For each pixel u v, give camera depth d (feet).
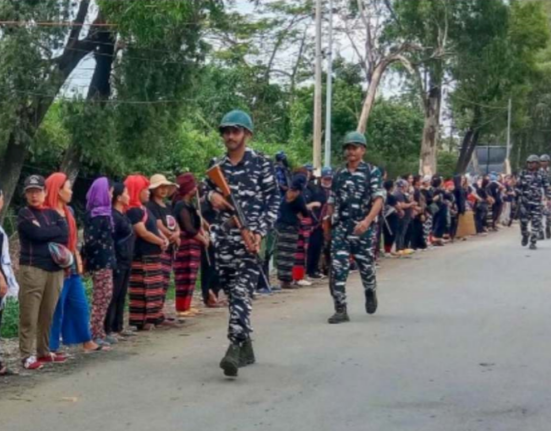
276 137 136.05
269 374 29.25
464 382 27.76
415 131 164.04
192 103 82.38
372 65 126.52
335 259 39.14
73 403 26.20
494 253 74.08
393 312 41.88
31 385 28.53
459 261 67.56
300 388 27.35
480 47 124.67
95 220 34.35
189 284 42.09
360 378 28.50
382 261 69.21
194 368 30.48
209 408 25.25
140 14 69.77
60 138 87.15
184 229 41.78
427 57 126.62
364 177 38.88
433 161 137.39
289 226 51.44
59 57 76.02
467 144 161.99
